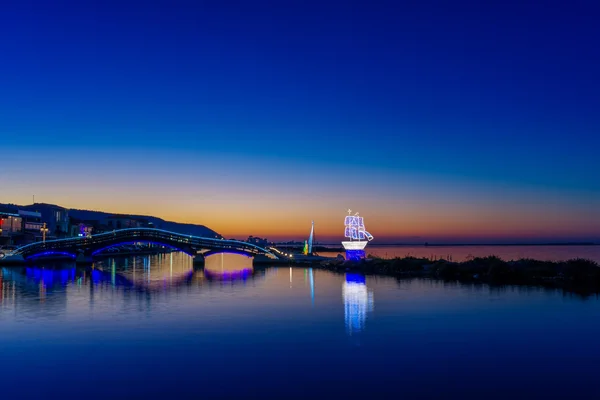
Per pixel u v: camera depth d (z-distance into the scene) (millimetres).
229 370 36531
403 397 31500
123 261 186625
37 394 31906
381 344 43844
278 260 152250
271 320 54312
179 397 31422
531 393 32125
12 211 190875
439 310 60469
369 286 87000
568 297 70938
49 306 64188
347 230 140625
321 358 39531
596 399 31125
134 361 38625
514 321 53469
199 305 65250
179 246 150625
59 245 152000
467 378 34906
